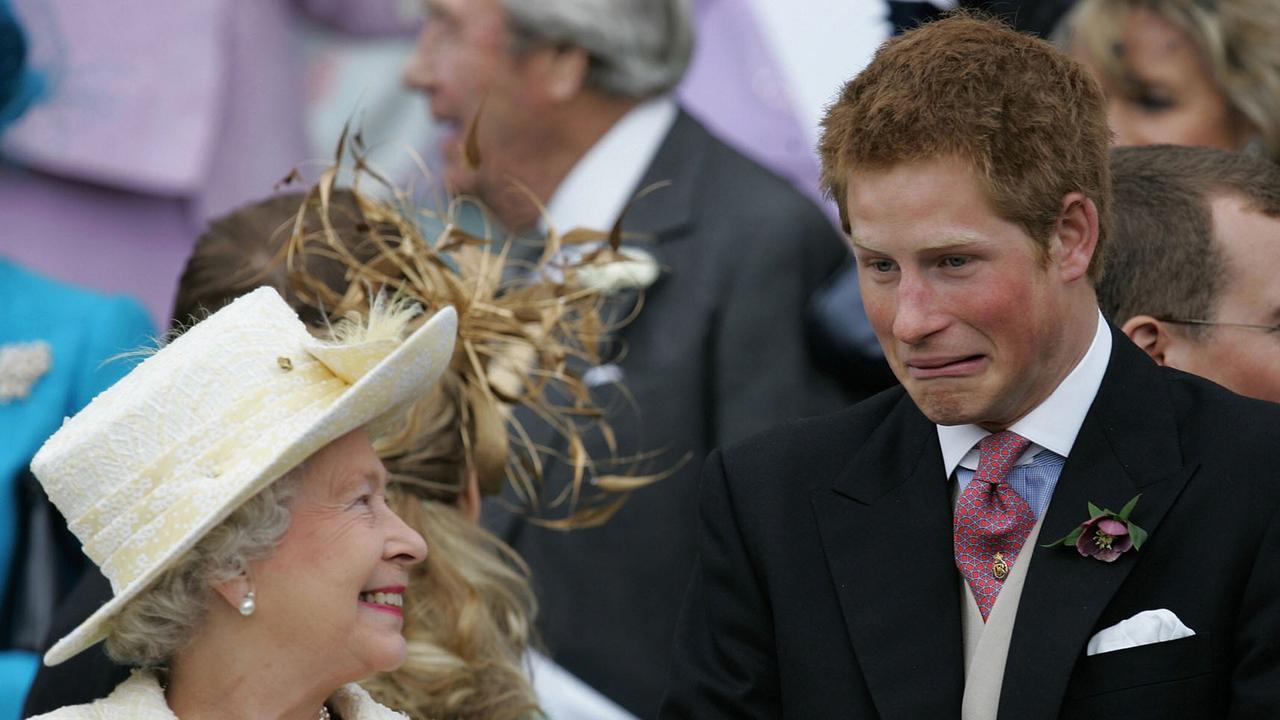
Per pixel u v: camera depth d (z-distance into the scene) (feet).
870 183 33.53
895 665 35.78
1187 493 34.99
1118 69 59.77
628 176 64.39
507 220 65.41
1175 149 44.47
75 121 74.23
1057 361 35.35
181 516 32.91
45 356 59.77
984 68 33.55
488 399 44.47
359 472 34.71
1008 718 34.35
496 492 45.09
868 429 38.34
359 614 34.60
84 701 41.06
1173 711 33.81
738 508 38.32
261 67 78.38
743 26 72.33
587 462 51.57
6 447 57.77
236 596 33.65
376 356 34.42
